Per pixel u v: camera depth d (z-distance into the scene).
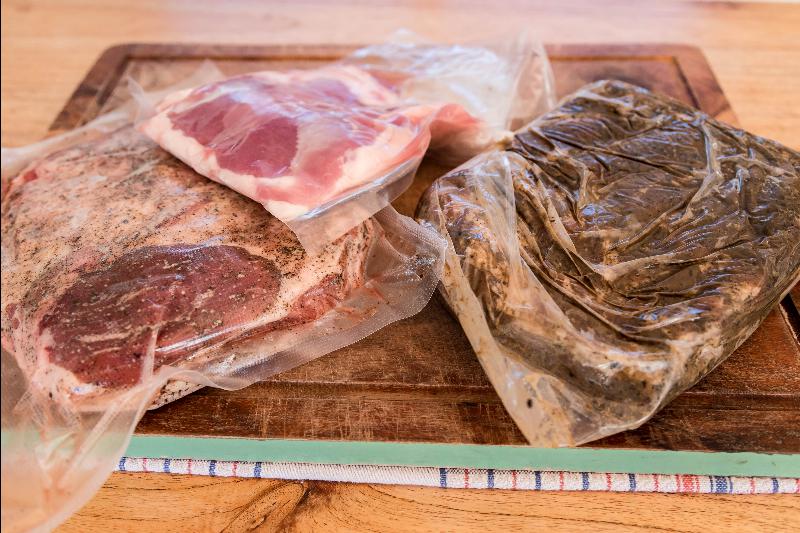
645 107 1.02
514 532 0.73
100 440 0.73
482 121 1.04
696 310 0.76
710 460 0.75
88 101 1.30
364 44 1.43
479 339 0.79
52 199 0.92
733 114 1.20
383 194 0.91
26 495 0.70
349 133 0.92
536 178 0.92
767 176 0.89
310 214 0.84
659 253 0.83
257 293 0.80
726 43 1.43
